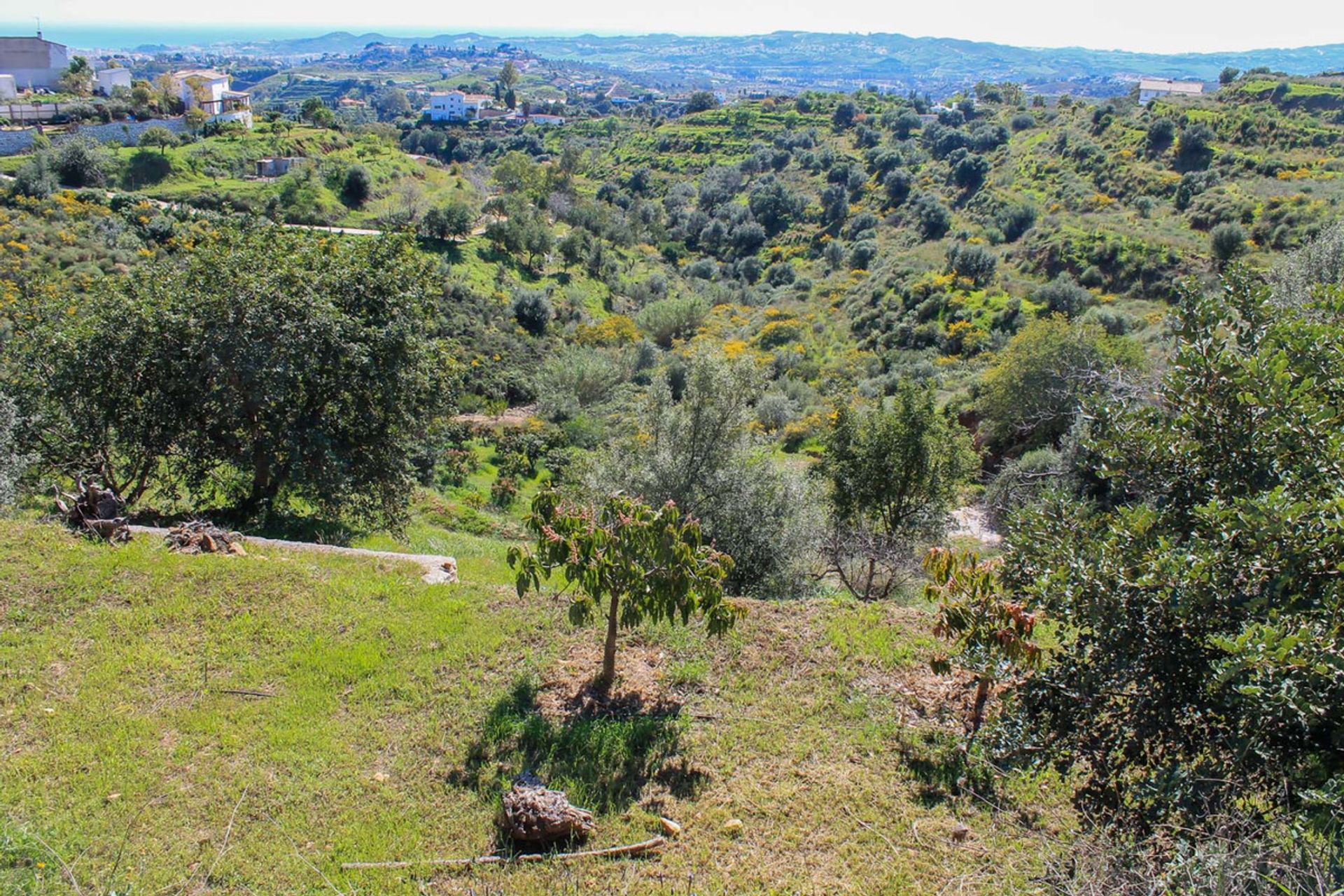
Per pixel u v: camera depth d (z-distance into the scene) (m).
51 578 7.15
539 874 4.56
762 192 75.88
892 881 4.53
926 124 82.75
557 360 42.56
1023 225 49.50
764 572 11.92
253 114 94.69
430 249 57.22
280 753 5.41
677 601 5.84
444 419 13.34
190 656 6.40
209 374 10.61
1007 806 5.19
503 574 9.32
